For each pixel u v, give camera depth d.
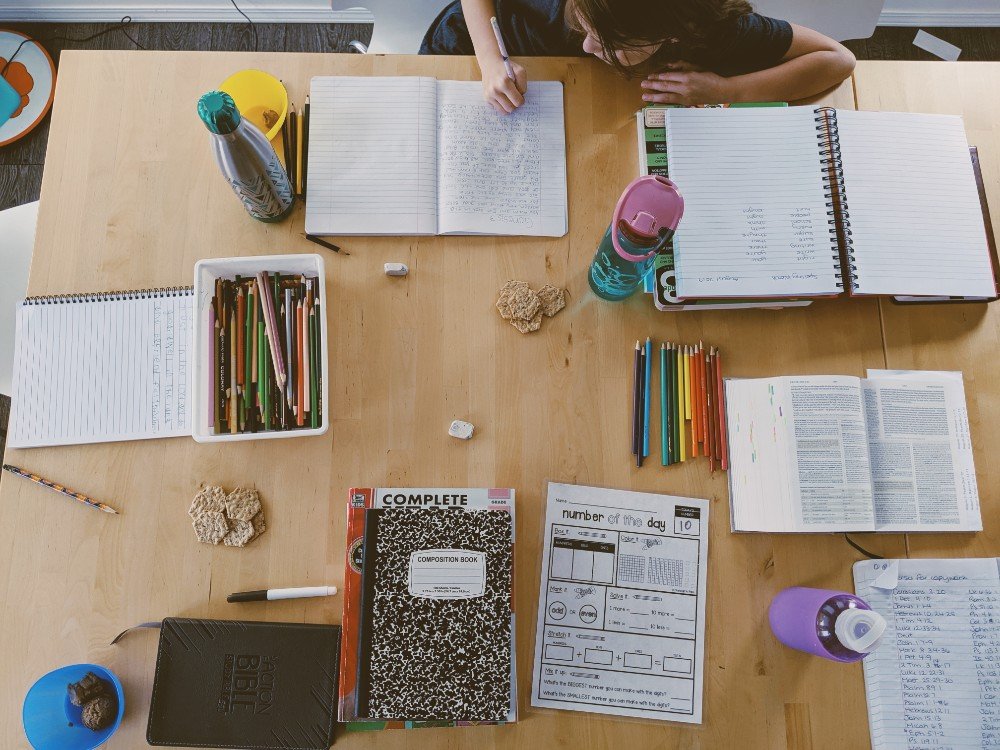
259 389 0.91
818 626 0.81
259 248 0.99
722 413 0.96
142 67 1.04
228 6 1.88
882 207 0.96
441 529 0.86
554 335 0.98
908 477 0.94
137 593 0.88
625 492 0.93
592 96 1.06
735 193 0.96
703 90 1.06
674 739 0.87
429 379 0.96
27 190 1.80
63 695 0.83
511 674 0.85
